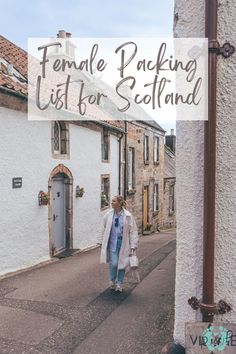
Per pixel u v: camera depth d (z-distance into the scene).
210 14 1.69
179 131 1.80
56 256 10.77
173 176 26.56
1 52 10.71
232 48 1.69
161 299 6.32
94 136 13.55
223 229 1.70
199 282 1.75
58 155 10.85
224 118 1.70
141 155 19.78
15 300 6.25
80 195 12.20
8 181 8.56
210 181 1.66
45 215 10.12
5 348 4.35
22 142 9.05
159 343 4.47
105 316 5.46
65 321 5.26
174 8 1.84
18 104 8.80
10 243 8.63
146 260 10.21
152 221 21.97
